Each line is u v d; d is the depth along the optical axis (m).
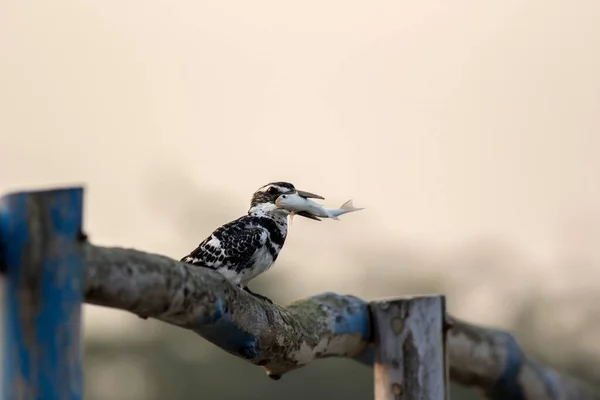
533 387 12.90
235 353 8.71
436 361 10.23
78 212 6.62
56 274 6.51
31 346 6.46
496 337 12.49
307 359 9.70
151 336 31.84
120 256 7.09
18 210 6.41
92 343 31.88
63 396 6.52
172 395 31.19
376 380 10.35
